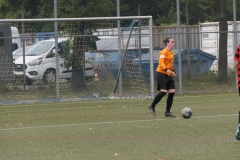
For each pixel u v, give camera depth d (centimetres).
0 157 2850
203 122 4094
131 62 6862
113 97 6550
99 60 6631
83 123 4231
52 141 3347
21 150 3047
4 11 6831
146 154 2864
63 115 4853
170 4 7338
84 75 6588
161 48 7425
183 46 8025
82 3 6794
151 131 3694
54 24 6538
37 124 4234
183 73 7306
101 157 2805
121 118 4503
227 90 7288
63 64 6544
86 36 6481
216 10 7500
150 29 6391
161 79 4447
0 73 6378
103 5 6875
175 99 6278
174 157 2773
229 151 2914
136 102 5997
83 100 6438
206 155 2814
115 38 6838
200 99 6197
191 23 7681
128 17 6309
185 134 3528
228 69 7381
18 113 5119
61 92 6500
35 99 6406
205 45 8150
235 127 3791
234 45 7350
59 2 6756
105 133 3653
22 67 6450
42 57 6575
